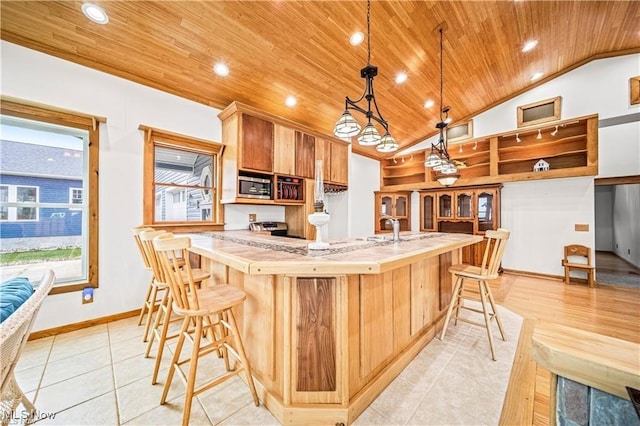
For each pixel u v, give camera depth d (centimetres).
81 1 209
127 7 220
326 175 465
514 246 501
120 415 145
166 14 231
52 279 138
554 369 61
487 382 175
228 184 358
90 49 254
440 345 226
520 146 490
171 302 175
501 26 318
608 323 274
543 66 424
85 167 268
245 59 294
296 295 142
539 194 477
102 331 251
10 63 228
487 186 513
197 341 142
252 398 159
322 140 459
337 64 326
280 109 400
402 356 191
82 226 269
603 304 332
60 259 264
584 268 418
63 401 155
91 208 267
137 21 232
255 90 348
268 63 305
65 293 253
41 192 254
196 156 374
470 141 533
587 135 413
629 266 584
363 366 156
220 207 371
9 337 84
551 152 475
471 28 312
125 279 287
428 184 579
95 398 158
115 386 169
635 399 50
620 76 407
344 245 200
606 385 54
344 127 217
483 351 216
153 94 309
